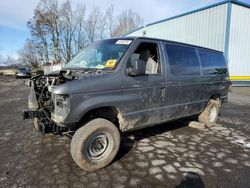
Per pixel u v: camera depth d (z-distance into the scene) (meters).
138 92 3.62
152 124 4.06
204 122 5.54
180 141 4.54
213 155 3.89
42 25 48.59
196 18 16.22
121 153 3.88
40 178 3.04
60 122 3.00
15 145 4.22
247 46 15.99
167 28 18.88
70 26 49.81
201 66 5.01
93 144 3.26
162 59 4.07
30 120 6.07
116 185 2.90
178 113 4.50
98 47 4.15
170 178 3.09
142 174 3.19
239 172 3.30
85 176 3.11
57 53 49.75
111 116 3.58
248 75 16.64
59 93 2.85
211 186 2.91
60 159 3.62
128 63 3.52
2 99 10.16
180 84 4.36
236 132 5.25
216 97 5.81
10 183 2.91
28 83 3.93
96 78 3.16
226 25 14.35
